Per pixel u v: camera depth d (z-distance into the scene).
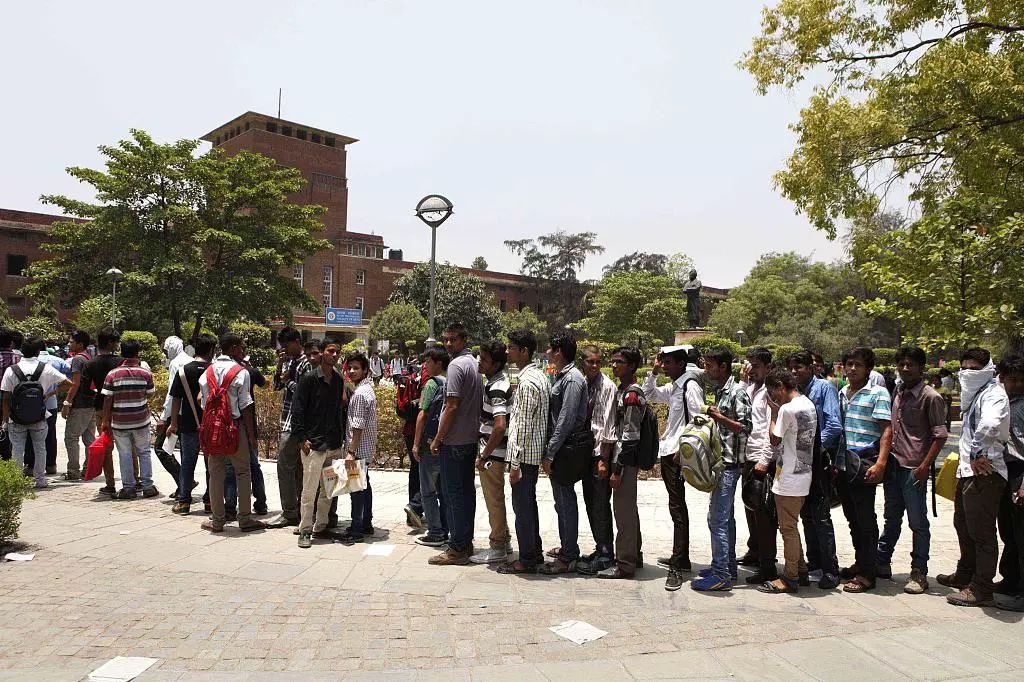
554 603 4.59
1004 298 9.74
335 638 3.94
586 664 3.62
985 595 4.65
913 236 10.66
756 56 14.96
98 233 29.98
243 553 5.66
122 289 29.89
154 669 3.48
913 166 13.55
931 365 23.45
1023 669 3.64
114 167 29.80
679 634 4.07
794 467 4.83
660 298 55.97
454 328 5.67
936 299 10.20
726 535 4.95
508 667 3.57
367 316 54.84
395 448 10.13
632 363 5.11
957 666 3.66
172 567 5.25
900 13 13.31
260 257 31.58
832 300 54.12
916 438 5.11
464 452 5.44
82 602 4.47
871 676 3.52
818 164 13.57
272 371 23.09
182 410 6.98
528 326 57.09
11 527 5.65
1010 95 11.32
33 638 3.87
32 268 31.06
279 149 50.91
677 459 5.10
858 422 5.18
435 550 5.91
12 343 9.08
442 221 10.12
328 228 53.09
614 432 5.16
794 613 4.48
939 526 7.30
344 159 54.66
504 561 5.59
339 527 6.55
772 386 5.04
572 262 66.88
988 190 12.05
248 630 4.04
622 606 4.57
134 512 7.06
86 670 3.46
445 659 3.67
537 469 5.28
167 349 7.86
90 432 8.88
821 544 5.07
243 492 6.37
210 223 32.56
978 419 4.74
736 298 59.31
